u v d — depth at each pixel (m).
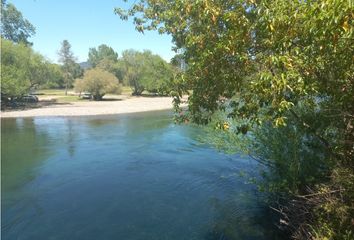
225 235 9.02
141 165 16.20
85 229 9.63
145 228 9.62
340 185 6.09
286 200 9.43
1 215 10.57
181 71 7.09
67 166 16.20
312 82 4.75
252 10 5.01
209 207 10.92
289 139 8.38
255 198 11.27
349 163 6.04
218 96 6.19
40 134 25.02
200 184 13.18
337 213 5.87
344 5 3.39
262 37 4.89
